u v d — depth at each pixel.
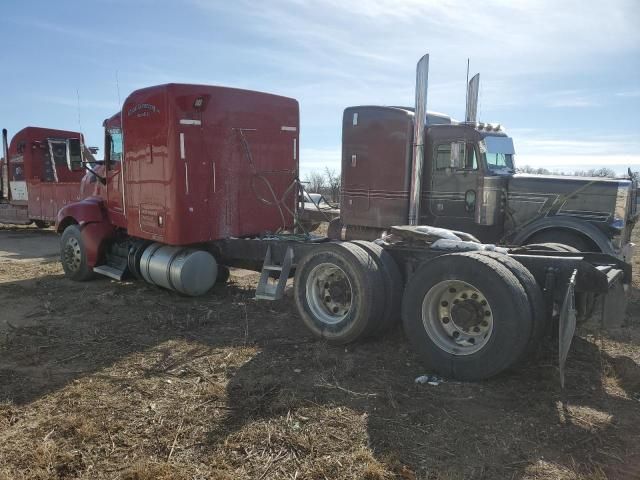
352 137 9.30
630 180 8.11
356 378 4.37
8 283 8.38
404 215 8.84
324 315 5.25
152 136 6.91
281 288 6.18
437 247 4.97
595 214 7.79
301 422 3.62
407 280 5.16
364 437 3.42
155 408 3.84
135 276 7.91
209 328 5.80
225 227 7.25
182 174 6.73
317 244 6.10
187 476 3.00
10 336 5.44
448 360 4.32
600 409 3.84
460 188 8.51
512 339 4.00
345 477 3.01
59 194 15.00
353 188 9.38
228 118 7.12
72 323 6.01
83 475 3.03
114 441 3.39
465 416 3.71
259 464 3.13
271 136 7.68
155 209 7.05
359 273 4.88
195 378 4.39
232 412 3.77
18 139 16.45
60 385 4.26
